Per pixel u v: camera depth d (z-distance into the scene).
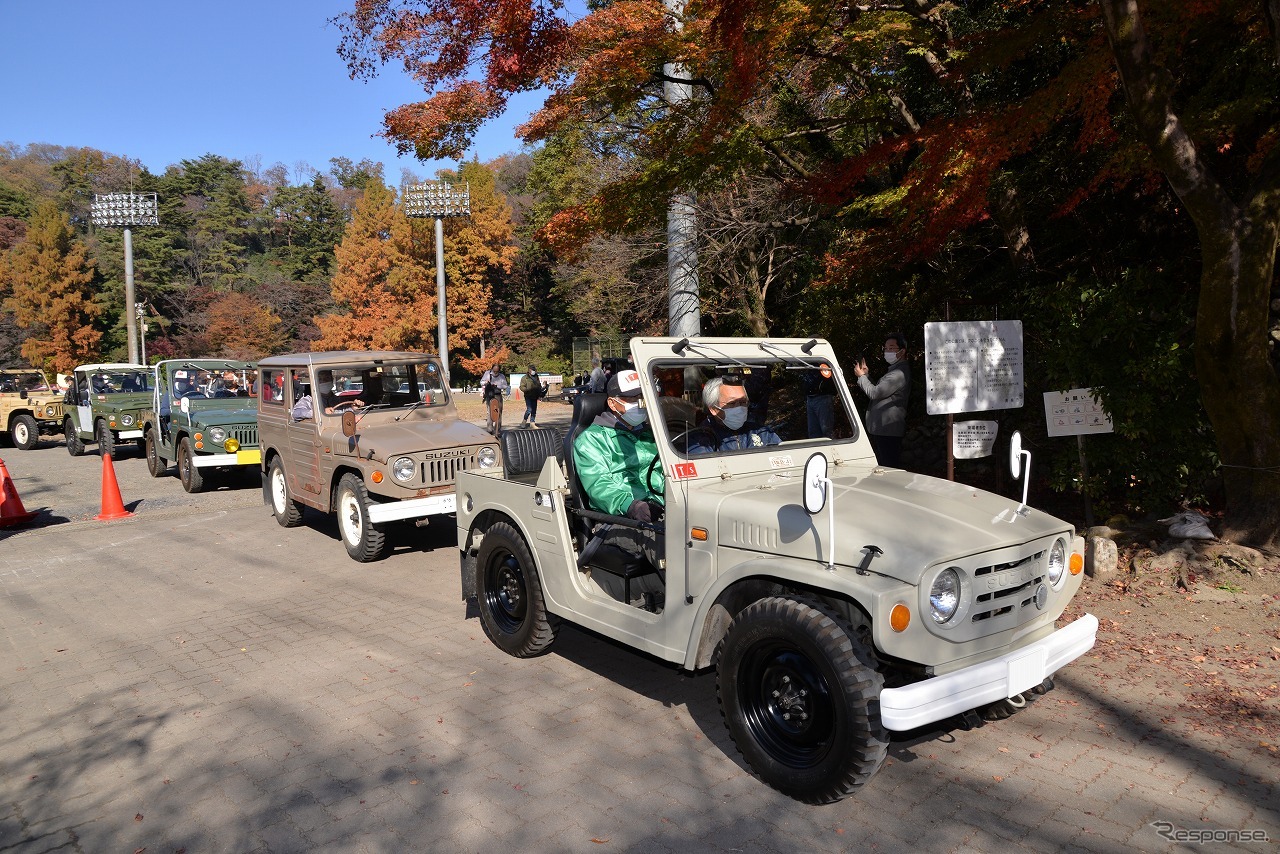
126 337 52.12
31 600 6.70
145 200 33.19
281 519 9.28
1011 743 3.80
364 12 7.39
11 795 3.59
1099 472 6.67
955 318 9.62
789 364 4.47
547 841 3.13
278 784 3.62
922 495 3.72
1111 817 3.17
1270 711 3.97
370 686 4.72
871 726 2.97
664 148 8.07
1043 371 7.60
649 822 3.24
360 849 3.11
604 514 4.29
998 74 8.85
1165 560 5.71
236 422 11.59
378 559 7.74
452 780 3.62
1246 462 5.69
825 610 3.15
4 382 19.67
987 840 3.05
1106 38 6.09
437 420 8.59
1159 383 6.03
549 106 7.83
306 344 50.19
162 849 3.15
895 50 9.48
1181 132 5.12
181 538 8.88
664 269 16.19
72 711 4.48
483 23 7.19
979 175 6.67
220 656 5.29
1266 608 5.11
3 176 80.31
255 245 75.62
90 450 17.83
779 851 3.01
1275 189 5.17
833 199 8.09
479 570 5.34
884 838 3.08
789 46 7.44
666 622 3.81
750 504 3.47
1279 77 6.48
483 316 42.41
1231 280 5.29
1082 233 8.91
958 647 3.14
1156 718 3.96
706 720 4.18
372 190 41.91
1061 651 3.29
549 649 5.14
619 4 7.60
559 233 8.66
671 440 3.85
